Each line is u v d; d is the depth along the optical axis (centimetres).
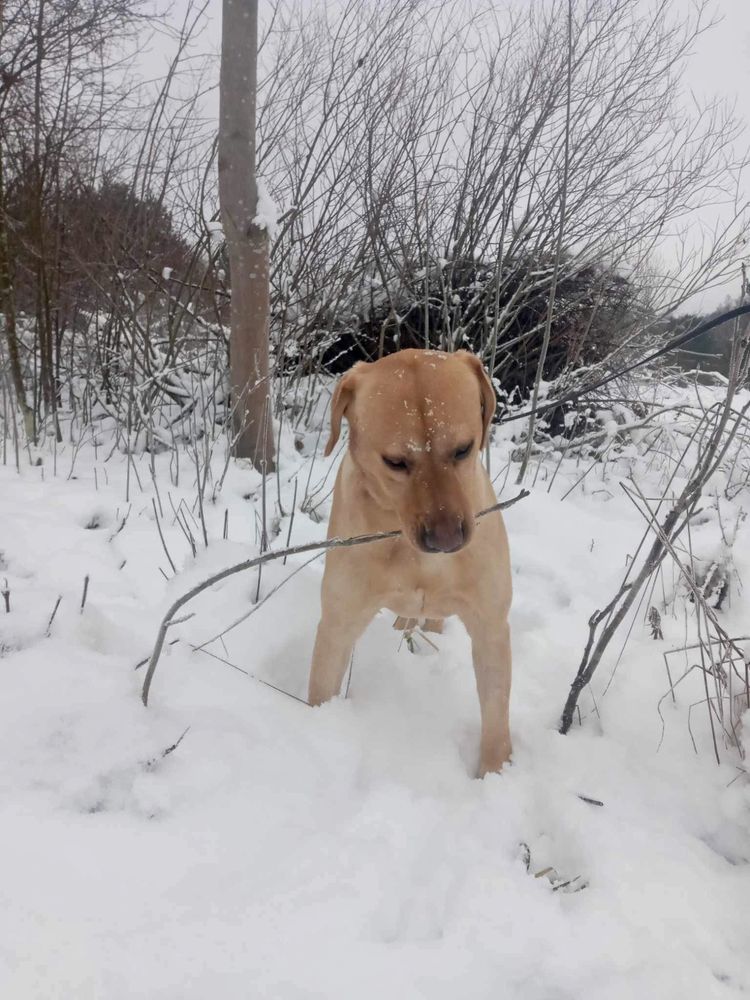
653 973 157
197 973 140
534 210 577
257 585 311
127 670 237
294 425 550
